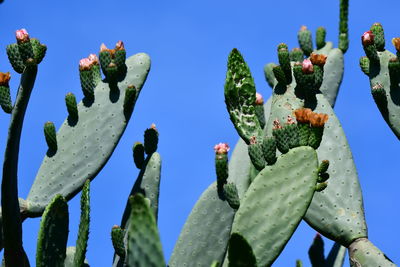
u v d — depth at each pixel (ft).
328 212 22.99
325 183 20.52
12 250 19.98
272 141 20.61
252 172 24.35
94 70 25.02
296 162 20.49
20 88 19.75
